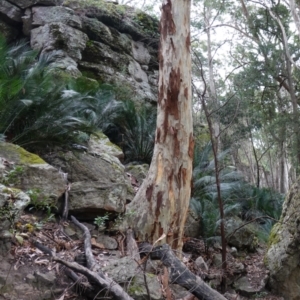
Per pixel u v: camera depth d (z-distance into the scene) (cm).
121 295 345
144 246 460
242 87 1395
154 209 493
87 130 636
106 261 420
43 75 635
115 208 504
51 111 561
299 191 552
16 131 565
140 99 1084
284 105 1781
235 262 595
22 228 420
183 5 525
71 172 546
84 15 1079
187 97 520
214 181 722
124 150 845
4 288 342
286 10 1695
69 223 476
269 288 556
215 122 1085
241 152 2508
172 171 503
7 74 600
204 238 609
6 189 392
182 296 429
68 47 967
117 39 1111
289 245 535
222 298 388
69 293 361
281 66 1570
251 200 880
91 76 1012
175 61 517
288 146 1575
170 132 508
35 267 378
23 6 1018
